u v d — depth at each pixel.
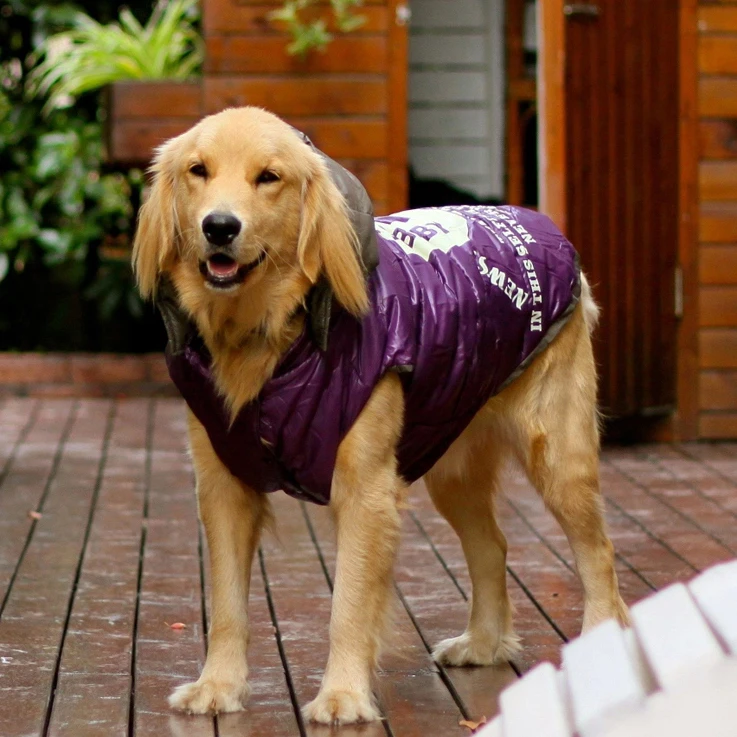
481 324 3.57
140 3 10.01
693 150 7.29
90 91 9.66
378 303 3.38
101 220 9.56
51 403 8.58
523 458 3.85
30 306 9.98
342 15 7.37
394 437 3.44
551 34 6.66
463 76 10.38
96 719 3.33
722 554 5.06
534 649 4.00
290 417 3.29
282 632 4.10
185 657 3.85
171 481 6.39
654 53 7.14
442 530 5.46
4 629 4.10
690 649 2.27
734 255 7.32
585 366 3.91
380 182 7.57
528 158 10.46
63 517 5.66
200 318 3.36
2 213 9.23
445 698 3.56
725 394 7.39
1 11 9.80
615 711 2.23
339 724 3.29
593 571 3.83
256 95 7.52
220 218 3.15
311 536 5.37
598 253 6.88
